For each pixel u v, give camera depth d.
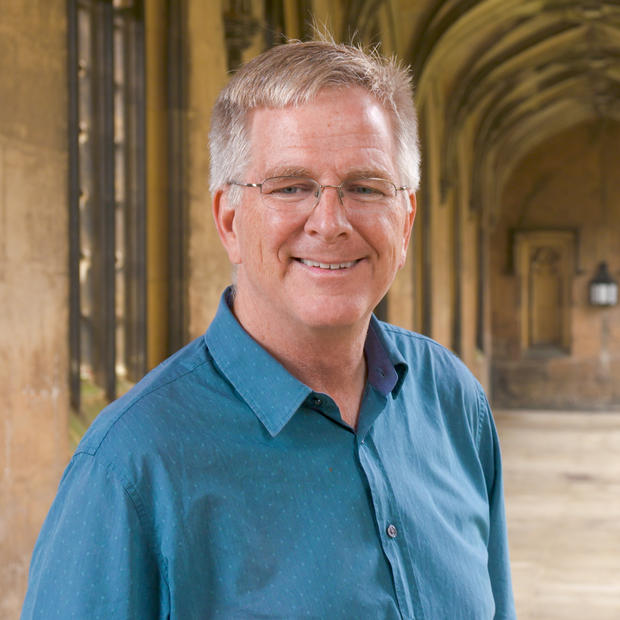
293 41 1.51
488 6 13.75
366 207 1.42
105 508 1.29
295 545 1.37
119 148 5.91
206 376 1.44
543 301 24.67
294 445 1.42
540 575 8.10
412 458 1.62
